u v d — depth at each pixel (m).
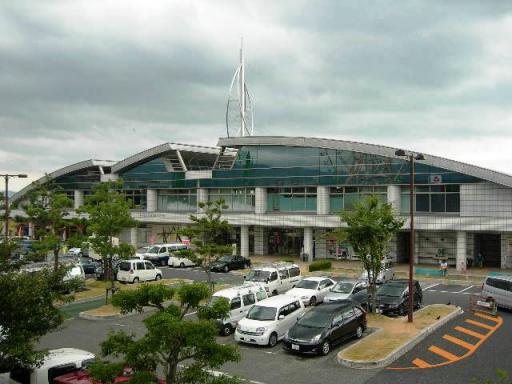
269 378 15.94
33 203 33.34
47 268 14.78
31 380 13.33
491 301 24.67
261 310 20.61
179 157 54.88
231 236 52.41
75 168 63.31
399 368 16.66
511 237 40.12
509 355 17.91
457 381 15.38
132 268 34.22
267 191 49.31
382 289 25.50
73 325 23.20
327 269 40.53
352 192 44.50
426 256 43.44
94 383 11.31
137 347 9.58
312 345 17.98
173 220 54.56
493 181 37.88
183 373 9.97
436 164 40.03
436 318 22.77
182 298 10.47
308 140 45.38
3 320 11.81
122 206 30.59
